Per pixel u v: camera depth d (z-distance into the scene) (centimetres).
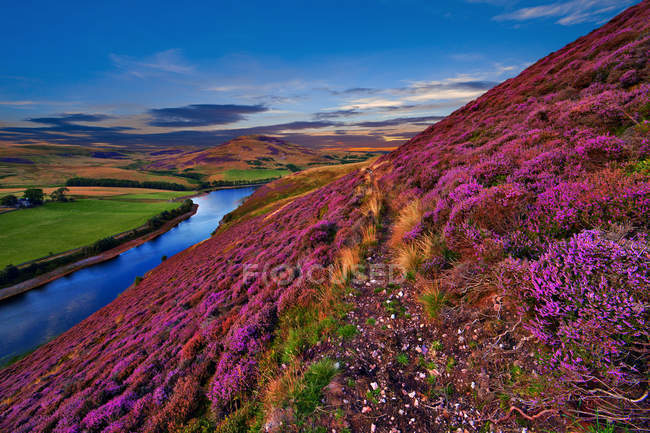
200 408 539
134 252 10450
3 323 6059
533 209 440
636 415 223
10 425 1180
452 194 682
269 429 364
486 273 404
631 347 227
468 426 294
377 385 368
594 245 279
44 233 11888
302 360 455
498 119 1648
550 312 283
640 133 561
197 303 1570
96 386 1035
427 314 444
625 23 2000
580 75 1419
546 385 263
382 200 1216
